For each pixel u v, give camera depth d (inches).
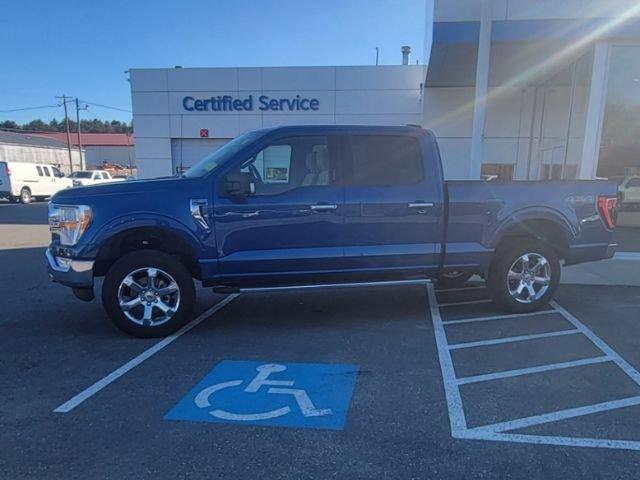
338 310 239.3
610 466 111.7
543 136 487.2
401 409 138.9
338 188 201.6
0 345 192.7
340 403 142.6
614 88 326.6
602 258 232.5
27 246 468.1
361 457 115.9
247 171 197.9
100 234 186.7
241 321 222.2
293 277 203.8
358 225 203.3
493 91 529.3
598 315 226.5
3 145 2075.5
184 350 185.6
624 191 429.7
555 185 221.9
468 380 157.9
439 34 358.0
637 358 175.5
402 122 696.4
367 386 153.8
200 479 107.9
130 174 2206.0
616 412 136.7
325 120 708.0
